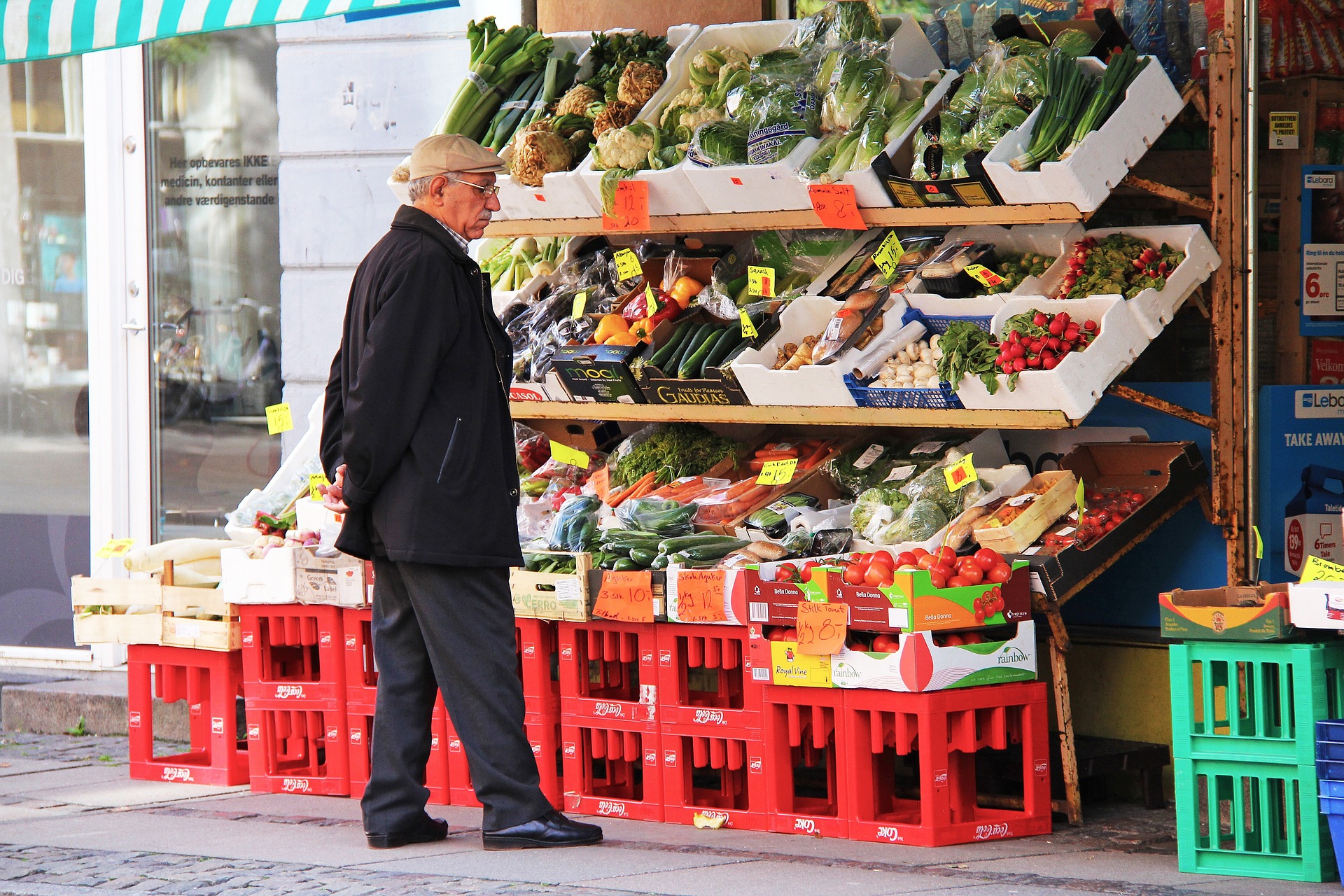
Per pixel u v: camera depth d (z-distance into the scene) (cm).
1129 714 1280
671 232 1399
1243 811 1020
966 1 1428
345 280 1739
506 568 1107
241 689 1517
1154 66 1189
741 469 1447
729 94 1357
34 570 1842
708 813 1191
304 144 1741
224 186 1783
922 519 1238
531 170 1394
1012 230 1282
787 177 1273
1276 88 1337
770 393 1284
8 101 1841
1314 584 980
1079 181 1137
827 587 1120
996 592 1123
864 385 1233
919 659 1082
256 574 1352
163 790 1380
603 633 1255
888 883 991
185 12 1367
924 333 1260
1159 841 1120
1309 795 990
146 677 1431
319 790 1345
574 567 1261
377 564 1123
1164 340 1344
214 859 1108
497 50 1515
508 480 1112
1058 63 1182
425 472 1070
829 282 1353
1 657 1848
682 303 1412
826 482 1372
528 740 1196
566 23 1584
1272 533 1292
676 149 1356
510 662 1107
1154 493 1217
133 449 1814
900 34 1369
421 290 1066
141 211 1803
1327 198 1347
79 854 1138
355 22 1709
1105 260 1212
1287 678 999
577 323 1431
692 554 1226
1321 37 1335
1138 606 1312
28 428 1848
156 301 1812
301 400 1764
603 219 1385
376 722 1135
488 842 1112
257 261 1780
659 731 1213
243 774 1412
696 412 1340
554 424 1569
